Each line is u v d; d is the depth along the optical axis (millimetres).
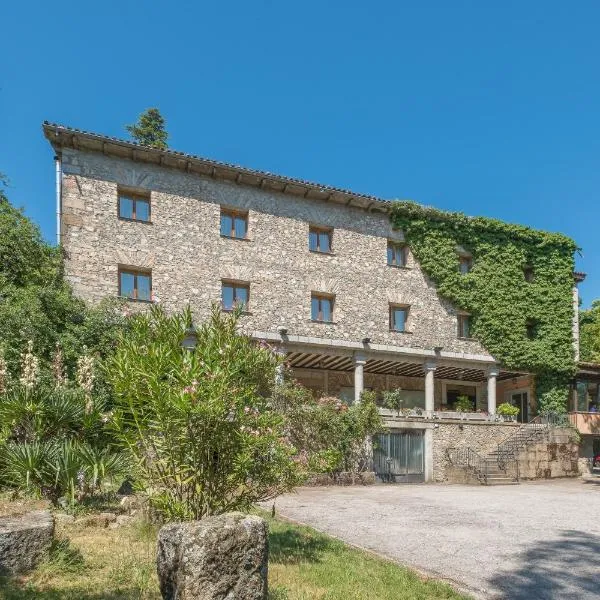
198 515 6625
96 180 19641
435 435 22250
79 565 6023
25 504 9070
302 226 22891
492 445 23297
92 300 18828
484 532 9906
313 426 19031
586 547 8828
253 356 7293
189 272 20531
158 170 20672
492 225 26484
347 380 27938
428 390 24312
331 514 11875
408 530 10016
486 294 25875
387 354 23703
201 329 7473
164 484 6793
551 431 23844
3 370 10945
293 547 7887
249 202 22062
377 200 23906
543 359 26594
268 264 21953
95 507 9242
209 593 4234
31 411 9852
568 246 28203
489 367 25844
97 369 11648
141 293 19969
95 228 19359
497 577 7102
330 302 23234
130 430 6945
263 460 7027
